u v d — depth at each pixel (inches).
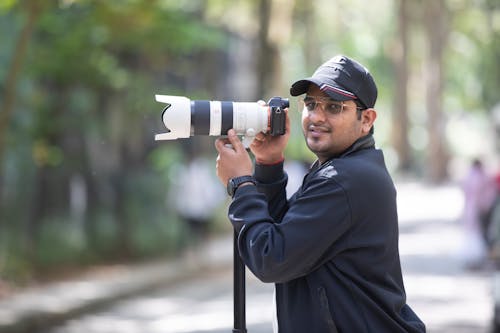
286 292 237.3
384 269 233.3
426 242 1373.0
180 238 1203.9
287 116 248.5
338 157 243.1
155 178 1246.3
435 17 3095.5
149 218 1228.5
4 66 928.9
